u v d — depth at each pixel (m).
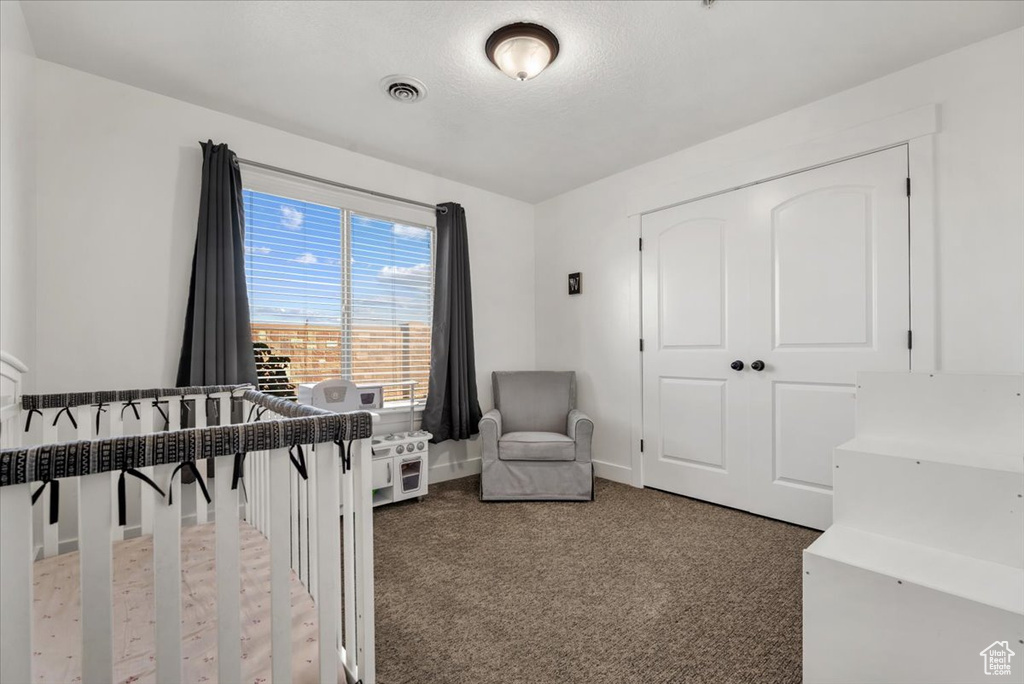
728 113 2.52
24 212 1.80
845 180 2.32
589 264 3.58
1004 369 1.88
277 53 1.98
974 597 1.00
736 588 1.84
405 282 3.29
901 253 2.14
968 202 1.96
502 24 1.81
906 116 2.10
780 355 2.55
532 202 4.01
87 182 2.09
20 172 1.74
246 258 2.58
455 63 2.05
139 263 2.21
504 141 2.85
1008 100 1.87
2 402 1.44
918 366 2.09
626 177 3.32
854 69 2.12
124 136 2.19
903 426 1.50
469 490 3.15
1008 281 1.87
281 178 2.68
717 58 2.03
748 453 2.68
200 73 2.12
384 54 1.99
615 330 3.39
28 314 1.85
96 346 2.10
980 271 1.94
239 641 0.88
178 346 2.30
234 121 2.51
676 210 3.04
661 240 3.12
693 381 2.95
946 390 1.43
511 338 3.86
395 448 2.80
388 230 3.20
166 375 2.27
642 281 3.24
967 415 1.40
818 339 2.41
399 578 1.93
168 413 1.90
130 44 1.91
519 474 2.92
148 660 0.95
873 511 1.36
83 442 0.74
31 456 0.69
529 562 2.07
